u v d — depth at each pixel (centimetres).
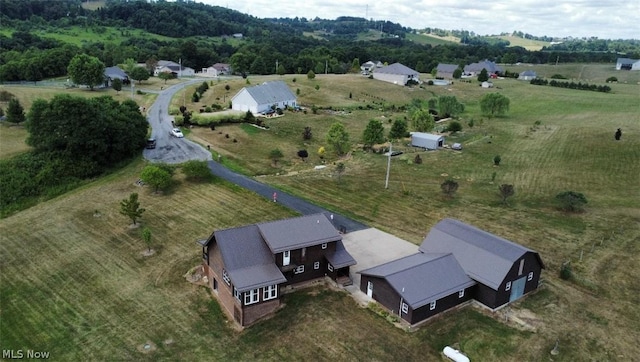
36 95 11100
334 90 14525
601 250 4884
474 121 11425
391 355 3344
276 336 3550
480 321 3759
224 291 3906
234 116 9938
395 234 5231
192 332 3619
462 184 6850
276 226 4216
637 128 10031
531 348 3441
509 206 6031
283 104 11762
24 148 7325
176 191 6334
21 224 5456
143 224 5394
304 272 4238
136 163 7438
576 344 3494
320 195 6291
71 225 5403
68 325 3703
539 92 15688
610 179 7100
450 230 4516
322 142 9181
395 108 13025
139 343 3491
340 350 3391
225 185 6531
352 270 4466
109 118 7319
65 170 6750
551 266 4581
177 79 15775
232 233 4050
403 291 3681
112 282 4278
